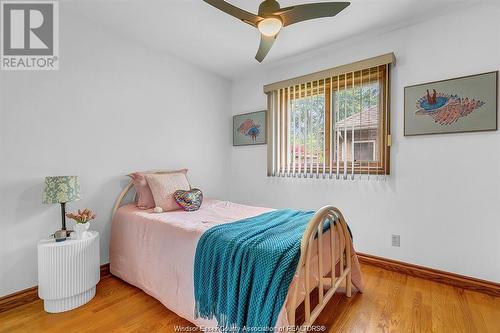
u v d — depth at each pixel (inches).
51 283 65.2
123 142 96.4
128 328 60.8
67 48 80.8
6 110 69.6
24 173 72.6
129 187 96.1
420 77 85.3
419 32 85.4
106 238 91.4
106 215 91.4
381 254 94.1
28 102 73.3
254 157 134.3
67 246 66.6
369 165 95.1
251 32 93.2
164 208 89.2
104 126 90.6
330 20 83.9
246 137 137.2
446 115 80.4
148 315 66.0
